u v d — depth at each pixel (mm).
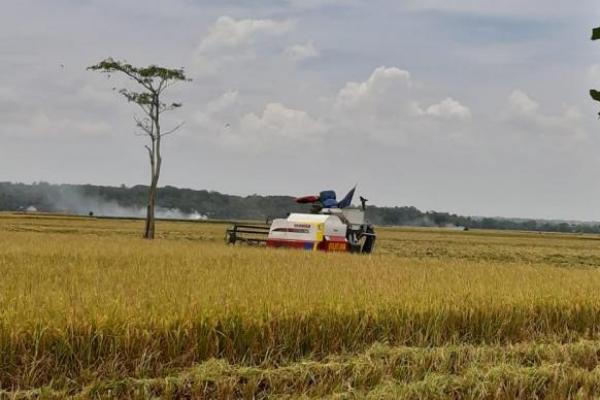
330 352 11234
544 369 10734
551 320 13992
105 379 9406
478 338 12938
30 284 13008
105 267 17781
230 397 9352
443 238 88625
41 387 9039
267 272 16625
